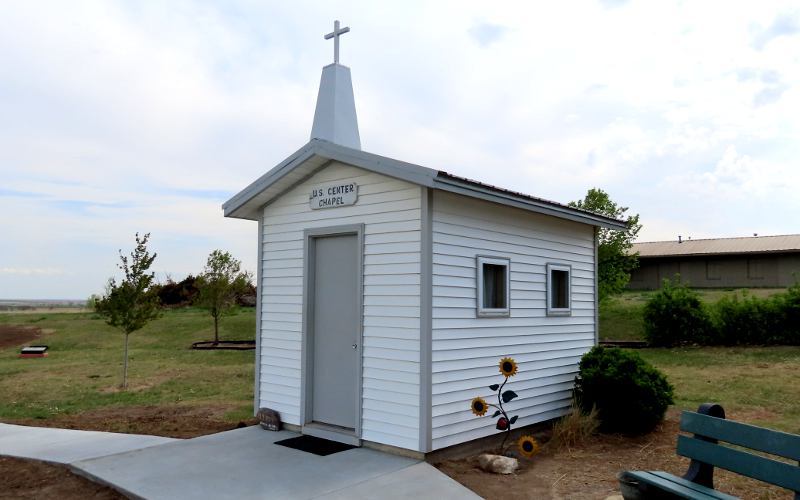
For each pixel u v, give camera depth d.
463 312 7.38
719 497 4.34
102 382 14.42
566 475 6.66
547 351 9.00
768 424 9.06
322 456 6.96
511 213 8.37
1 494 6.21
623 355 8.91
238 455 7.03
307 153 7.83
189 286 36.03
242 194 8.68
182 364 17.48
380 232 7.39
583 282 10.09
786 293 19.05
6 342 24.53
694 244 37.94
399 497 5.66
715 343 19.20
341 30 9.66
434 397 6.89
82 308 52.41
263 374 8.77
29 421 10.06
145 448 7.40
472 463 7.01
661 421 8.88
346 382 7.78
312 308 8.23
